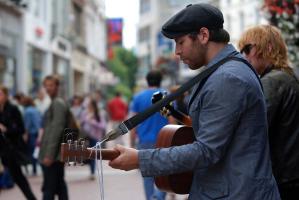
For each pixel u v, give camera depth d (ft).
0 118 37.52
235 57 11.26
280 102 13.78
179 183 12.31
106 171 54.13
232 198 10.72
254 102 10.84
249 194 10.68
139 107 29.07
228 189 10.78
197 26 11.25
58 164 27.45
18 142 38.24
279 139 13.82
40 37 102.63
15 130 37.91
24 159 29.68
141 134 28.22
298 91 13.94
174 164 10.74
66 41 131.54
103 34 217.56
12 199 37.91
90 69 180.86
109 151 11.10
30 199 29.76
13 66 85.25
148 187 28.14
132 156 10.94
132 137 34.81
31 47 96.07
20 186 29.73
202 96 11.00
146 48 300.20
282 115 13.82
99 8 202.59
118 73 268.21
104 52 220.64
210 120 10.75
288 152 13.76
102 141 11.38
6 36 81.56
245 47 14.52
